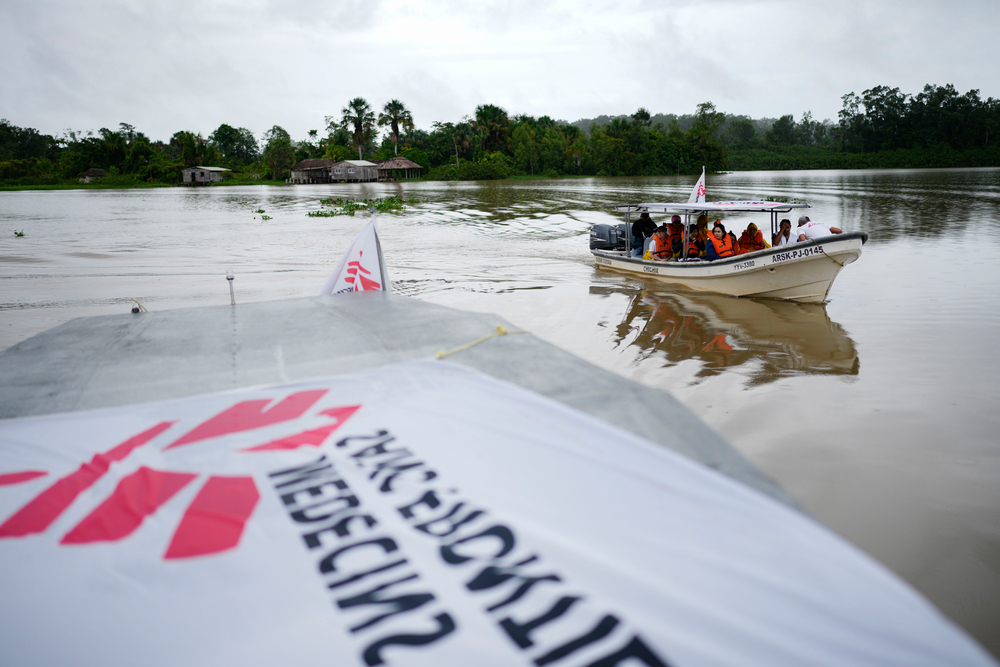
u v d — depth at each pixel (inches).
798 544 65.6
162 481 85.2
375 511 75.7
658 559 63.8
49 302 437.7
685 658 51.6
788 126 6131.9
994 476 185.9
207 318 173.5
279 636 57.2
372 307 180.1
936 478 186.1
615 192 1621.6
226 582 65.0
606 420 96.7
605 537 67.7
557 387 110.2
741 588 59.3
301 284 498.9
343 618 59.1
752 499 72.9
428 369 121.7
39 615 61.6
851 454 201.8
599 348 320.2
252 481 84.4
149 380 125.1
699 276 461.4
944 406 237.8
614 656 52.3
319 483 82.9
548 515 72.1
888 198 1205.1
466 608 59.0
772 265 412.2
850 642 52.9
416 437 93.2
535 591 60.3
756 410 237.5
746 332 347.3
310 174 3459.6
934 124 4163.4
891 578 60.6
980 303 391.2
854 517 168.2
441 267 573.6
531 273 541.3
